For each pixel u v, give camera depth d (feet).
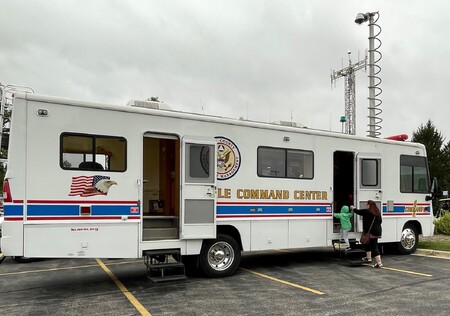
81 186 21.67
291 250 38.37
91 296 21.24
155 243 23.45
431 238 43.78
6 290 22.71
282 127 28.60
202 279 25.13
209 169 25.05
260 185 27.43
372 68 54.54
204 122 25.58
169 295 21.30
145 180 26.73
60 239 21.03
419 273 27.02
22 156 20.44
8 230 19.94
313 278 25.48
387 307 19.10
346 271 27.76
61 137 21.38
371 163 32.73
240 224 26.48
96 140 22.26
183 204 24.08
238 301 20.12
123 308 19.04
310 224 29.48
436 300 20.27
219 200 25.80
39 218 20.61
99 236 21.95
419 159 36.27
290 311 18.52
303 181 29.35
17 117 20.48
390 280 24.88
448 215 48.65
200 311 18.54
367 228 29.48
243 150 26.89
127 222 22.71
